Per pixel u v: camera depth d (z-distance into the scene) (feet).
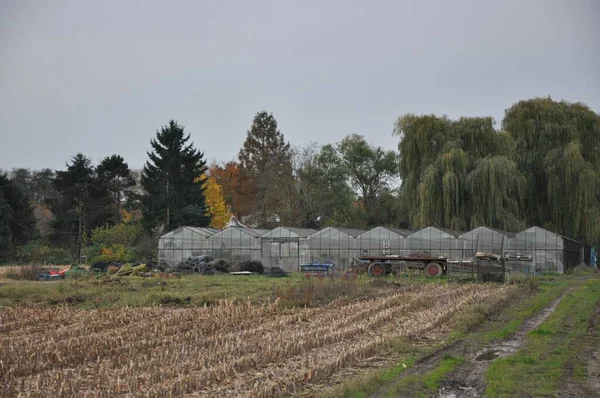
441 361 61.93
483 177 209.97
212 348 65.05
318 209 303.89
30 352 62.13
